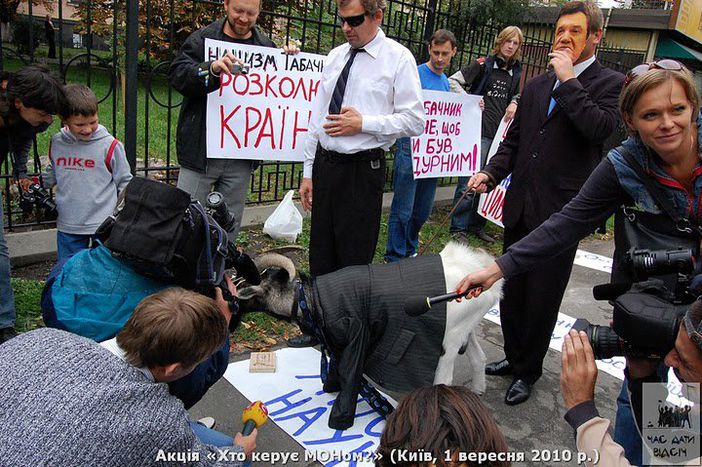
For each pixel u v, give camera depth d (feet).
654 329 4.92
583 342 4.96
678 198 5.78
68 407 5.13
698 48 49.98
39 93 9.43
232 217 8.61
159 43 26.76
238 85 13.19
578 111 9.32
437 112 16.89
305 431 9.52
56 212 11.44
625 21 45.65
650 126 5.51
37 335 5.79
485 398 11.07
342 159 10.83
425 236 20.42
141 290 7.41
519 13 23.67
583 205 6.86
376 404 10.00
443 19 21.50
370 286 8.98
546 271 10.17
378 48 10.67
